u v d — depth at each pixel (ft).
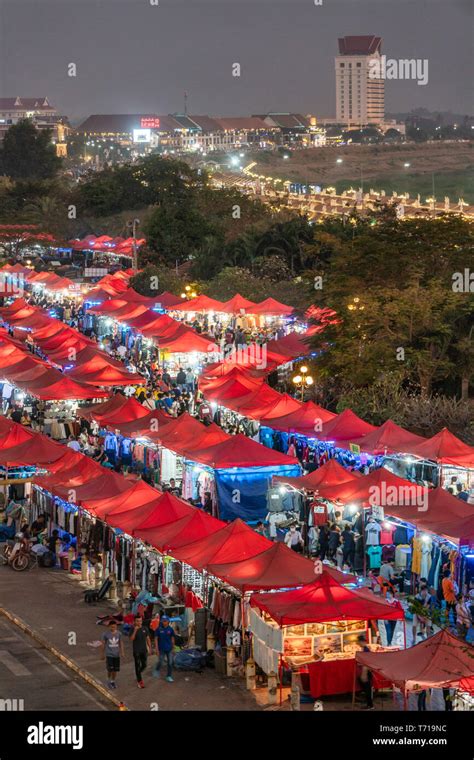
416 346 197.16
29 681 97.19
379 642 95.76
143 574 115.96
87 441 177.88
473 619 101.86
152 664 100.22
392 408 180.55
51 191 577.02
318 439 154.61
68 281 344.08
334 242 252.01
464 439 172.14
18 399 207.82
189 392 213.05
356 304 197.06
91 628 110.83
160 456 159.02
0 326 276.41
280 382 217.77
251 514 140.15
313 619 88.69
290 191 580.71
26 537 135.74
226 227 434.71
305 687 91.50
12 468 154.51
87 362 205.77
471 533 106.22
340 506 129.29
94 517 128.57
